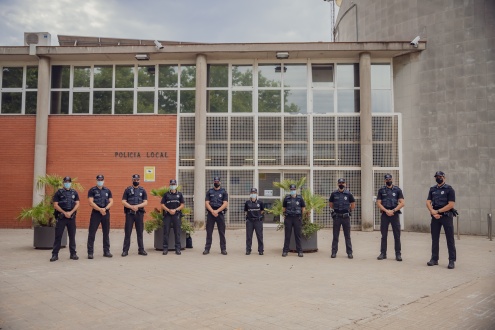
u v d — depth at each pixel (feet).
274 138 62.34
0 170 62.23
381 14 66.03
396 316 19.49
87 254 37.70
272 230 60.13
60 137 62.39
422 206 58.90
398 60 62.28
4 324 17.99
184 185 61.52
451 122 57.82
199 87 61.36
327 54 61.62
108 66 64.39
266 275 28.63
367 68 60.70
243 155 62.13
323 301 21.86
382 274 29.12
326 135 62.23
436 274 29.22
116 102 63.72
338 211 36.91
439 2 59.62
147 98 63.77
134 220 37.86
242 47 60.08
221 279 27.20
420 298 22.65
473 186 56.18
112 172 61.67
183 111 63.26
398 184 60.64
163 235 39.99
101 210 35.81
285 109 63.00
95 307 20.61
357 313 19.85
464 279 27.58
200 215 59.67
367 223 59.06
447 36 58.75
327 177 61.52
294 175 62.13
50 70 63.87
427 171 58.85
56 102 63.82
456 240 49.98
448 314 19.90
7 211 61.57
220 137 62.39
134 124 62.44
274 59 63.57
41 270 30.14
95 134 62.34
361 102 60.70
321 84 63.41
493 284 26.09
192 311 19.97
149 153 61.93
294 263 33.65
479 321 18.92
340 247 43.60
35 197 60.44
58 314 19.44
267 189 61.93
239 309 20.31
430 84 59.47
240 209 61.31
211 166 61.87
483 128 56.08
